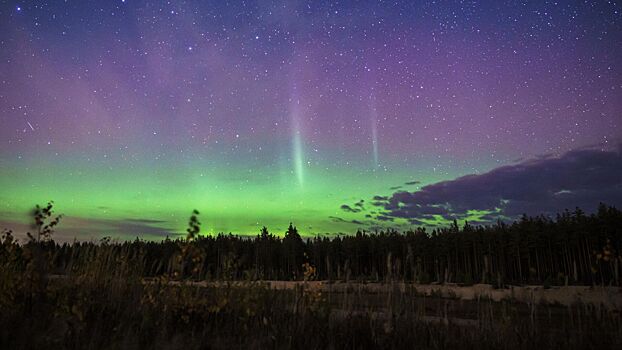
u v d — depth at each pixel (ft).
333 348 19.85
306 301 24.90
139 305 22.95
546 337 22.95
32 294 21.94
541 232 171.01
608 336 21.91
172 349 18.19
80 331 18.07
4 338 16.42
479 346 21.25
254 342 19.39
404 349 20.84
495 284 63.00
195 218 24.76
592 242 151.64
